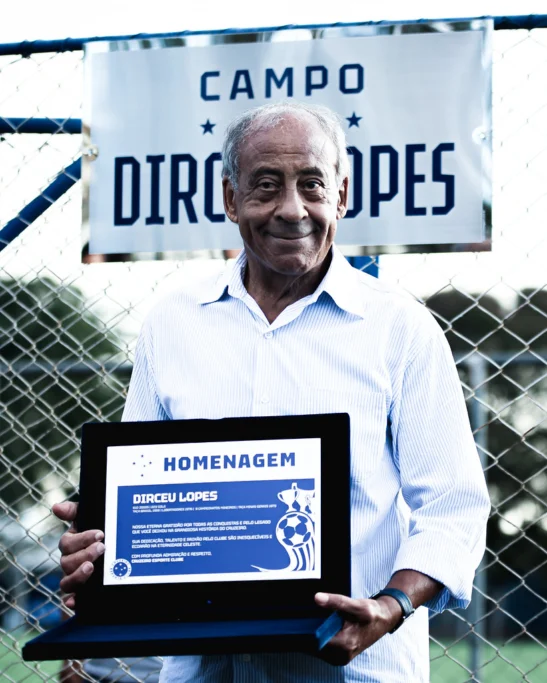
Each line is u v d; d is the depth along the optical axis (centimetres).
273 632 174
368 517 208
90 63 313
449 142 290
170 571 195
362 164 293
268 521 195
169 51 308
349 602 177
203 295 228
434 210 289
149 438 202
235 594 192
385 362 215
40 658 176
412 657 209
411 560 198
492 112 289
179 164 306
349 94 296
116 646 175
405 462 212
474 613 671
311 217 212
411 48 294
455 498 205
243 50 304
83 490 201
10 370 331
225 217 302
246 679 205
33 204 318
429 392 214
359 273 228
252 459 199
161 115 308
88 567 192
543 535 912
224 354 220
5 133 322
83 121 311
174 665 216
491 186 288
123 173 308
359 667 203
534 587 939
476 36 291
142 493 200
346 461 196
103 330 329
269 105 224
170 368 224
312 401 212
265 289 225
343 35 297
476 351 302
